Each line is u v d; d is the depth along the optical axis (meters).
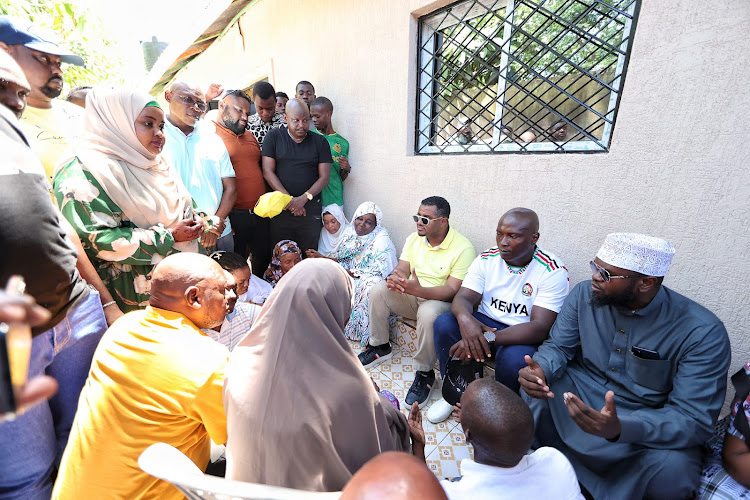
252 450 0.94
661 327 1.52
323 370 0.98
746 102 1.54
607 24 2.03
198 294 1.23
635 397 1.59
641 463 1.42
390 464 0.55
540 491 1.10
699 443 1.38
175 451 0.98
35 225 1.03
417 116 3.21
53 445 1.32
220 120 3.29
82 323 1.40
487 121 2.77
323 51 3.99
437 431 2.17
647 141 1.85
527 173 2.42
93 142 1.71
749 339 1.68
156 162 1.88
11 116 1.05
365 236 3.24
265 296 2.77
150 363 1.06
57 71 1.74
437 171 3.02
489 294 2.30
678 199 1.79
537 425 1.76
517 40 2.45
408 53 3.02
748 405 1.22
